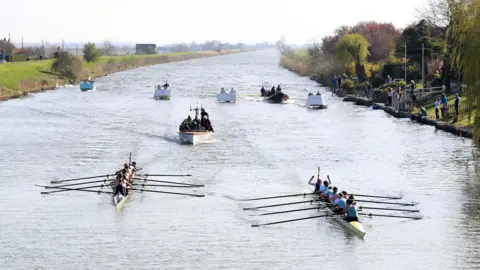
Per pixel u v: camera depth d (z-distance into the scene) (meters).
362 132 79.25
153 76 187.50
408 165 60.12
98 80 169.88
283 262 37.34
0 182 53.62
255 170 58.06
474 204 47.50
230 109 104.19
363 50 143.75
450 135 76.12
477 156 63.84
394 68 120.75
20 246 39.38
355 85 129.38
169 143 71.38
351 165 60.38
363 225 43.16
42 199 48.88
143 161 61.75
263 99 119.62
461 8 62.75
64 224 43.22
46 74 156.62
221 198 49.12
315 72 174.50
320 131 80.25
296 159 62.78
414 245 39.75
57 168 58.81
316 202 47.75
